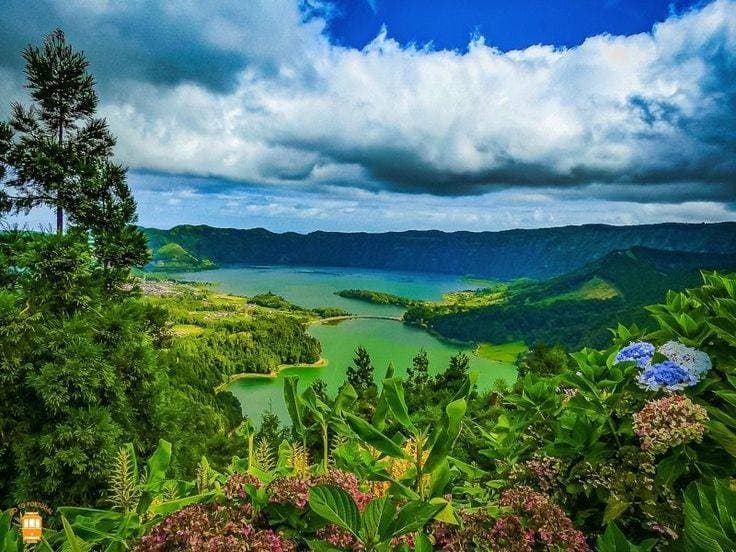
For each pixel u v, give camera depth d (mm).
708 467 2088
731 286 2836
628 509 2156
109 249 19516
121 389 11023
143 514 1690
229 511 1494
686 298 3119
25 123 22078
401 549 1383
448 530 1661
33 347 10297
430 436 1775
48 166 20719
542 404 3008
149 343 13039
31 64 22000
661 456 2266
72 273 12727
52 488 9375
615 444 2438
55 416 10039
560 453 2414
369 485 2082
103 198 21812
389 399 1799
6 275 12516
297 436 2160
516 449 2975
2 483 9656
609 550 1214
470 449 3555
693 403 2320
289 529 1500
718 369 2510
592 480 2188
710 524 1096
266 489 1619
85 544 1470
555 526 1600
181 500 1681
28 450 9562
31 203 21578
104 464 9695
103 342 11555
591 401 2498
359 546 1371
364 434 1796
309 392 2148
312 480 1667
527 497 1732
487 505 1922
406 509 1345
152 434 11742
